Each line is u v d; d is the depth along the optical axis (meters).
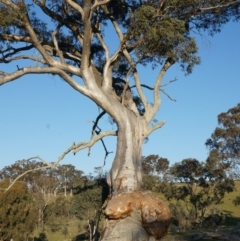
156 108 19.12
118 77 21.28
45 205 53.34
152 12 16.80
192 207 55.59
